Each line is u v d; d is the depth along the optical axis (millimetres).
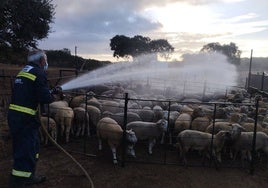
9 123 6332
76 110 10906
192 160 9391
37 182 7387
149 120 11750
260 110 13883
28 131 6395
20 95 6320
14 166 6367
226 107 13891
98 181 7730
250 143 9188
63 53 52062
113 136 8789
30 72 6387
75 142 10508
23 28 25141
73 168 8359
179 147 9406
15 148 6441
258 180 8352
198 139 8828
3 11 23094
